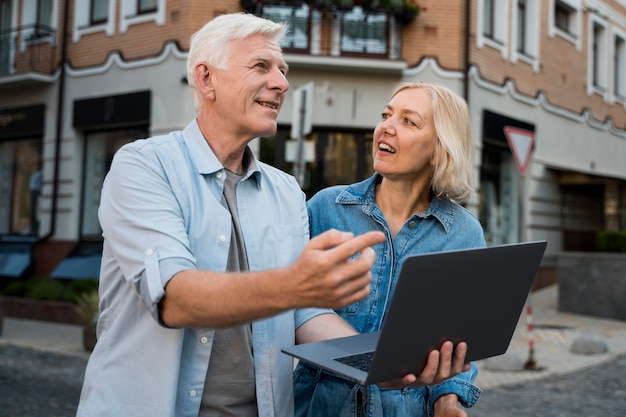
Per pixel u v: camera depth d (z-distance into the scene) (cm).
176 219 155
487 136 1338
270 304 125
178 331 156
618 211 1742
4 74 1440
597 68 1825
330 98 1234
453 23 1264
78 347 879
